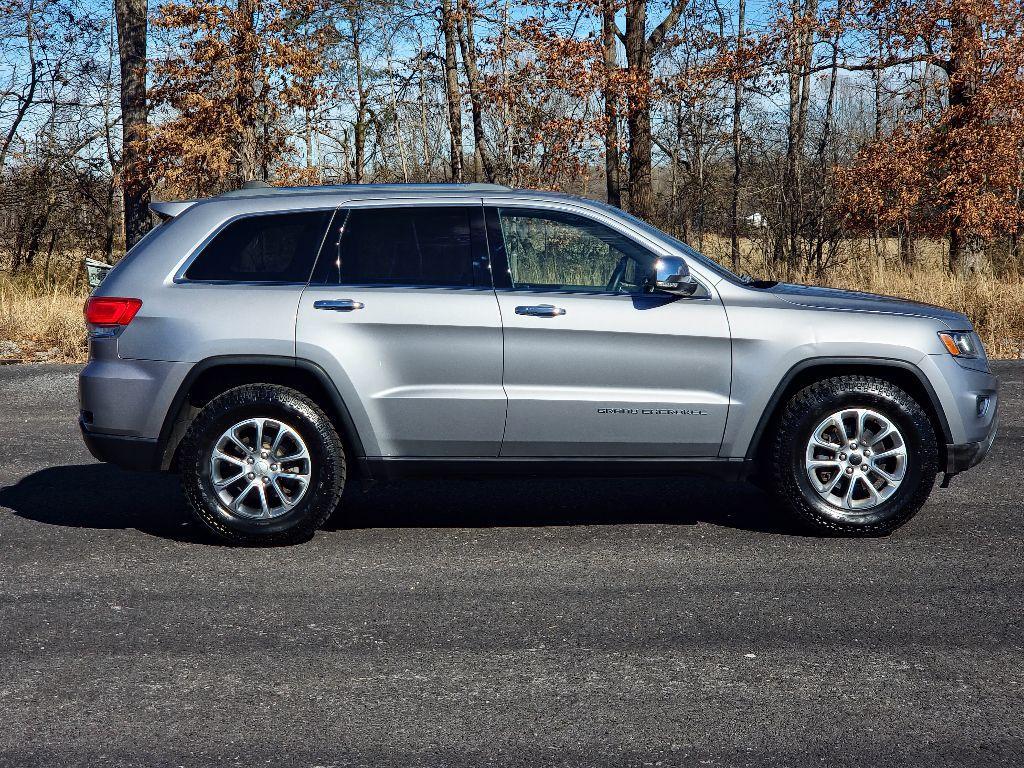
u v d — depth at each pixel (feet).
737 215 82.94
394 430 18.66
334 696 12.45
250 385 18.60
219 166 56.54
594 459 18.93
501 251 18.97
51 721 11.82
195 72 57.00
